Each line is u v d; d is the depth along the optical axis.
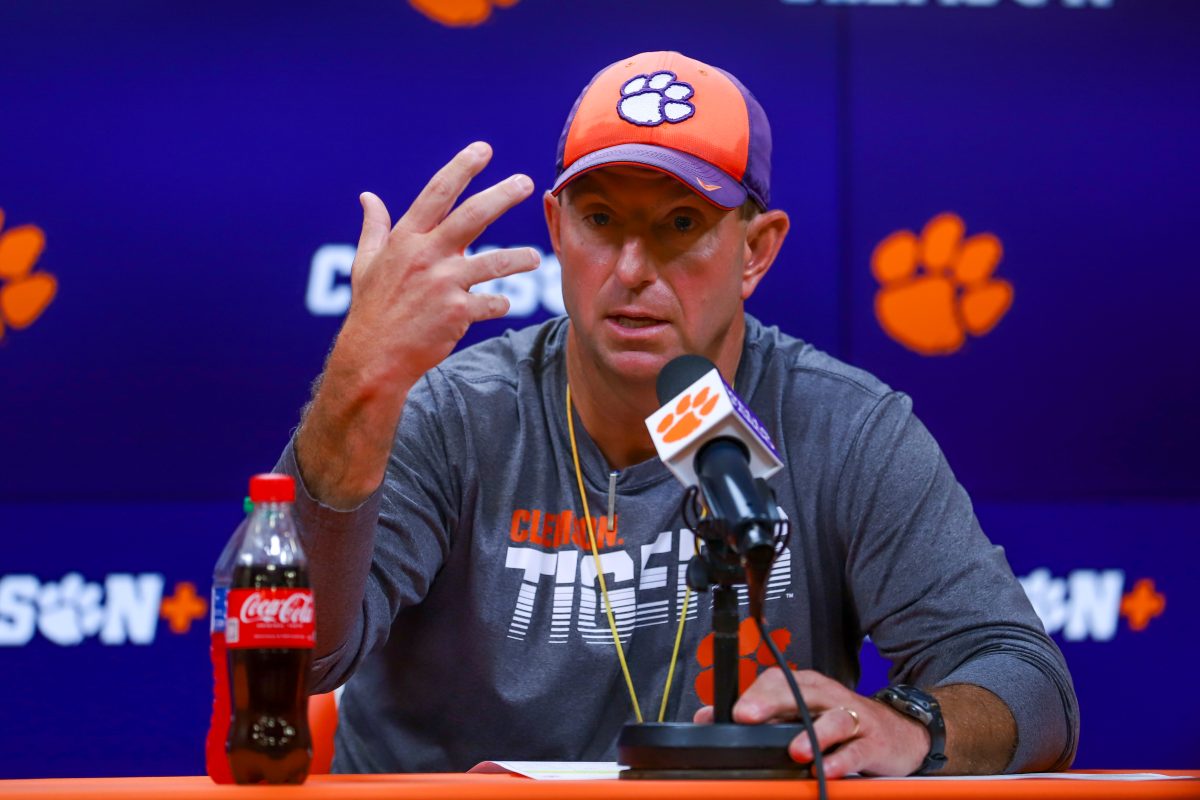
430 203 5.39
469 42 10.42
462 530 6.91
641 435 6.89
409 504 6.61
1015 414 10.59
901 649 6.60
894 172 10.60
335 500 5.44
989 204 10.61
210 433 10.30
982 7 10.65
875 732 4.86
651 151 6.26
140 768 10.17
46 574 10.18
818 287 10.56
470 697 6.84
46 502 10.19
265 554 4.46
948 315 10.59
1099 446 10.60
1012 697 5.68
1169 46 10.66
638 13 10.52
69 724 10.14
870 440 6.84
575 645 6.74
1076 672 10.53
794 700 4.81
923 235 10.60
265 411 10.34
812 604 6.89
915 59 10.63
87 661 10.20
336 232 10.35
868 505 6.73
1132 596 10.58
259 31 10.31
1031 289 10.60
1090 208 10.61
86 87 10.21
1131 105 10.65
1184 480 10.62
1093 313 10.61
